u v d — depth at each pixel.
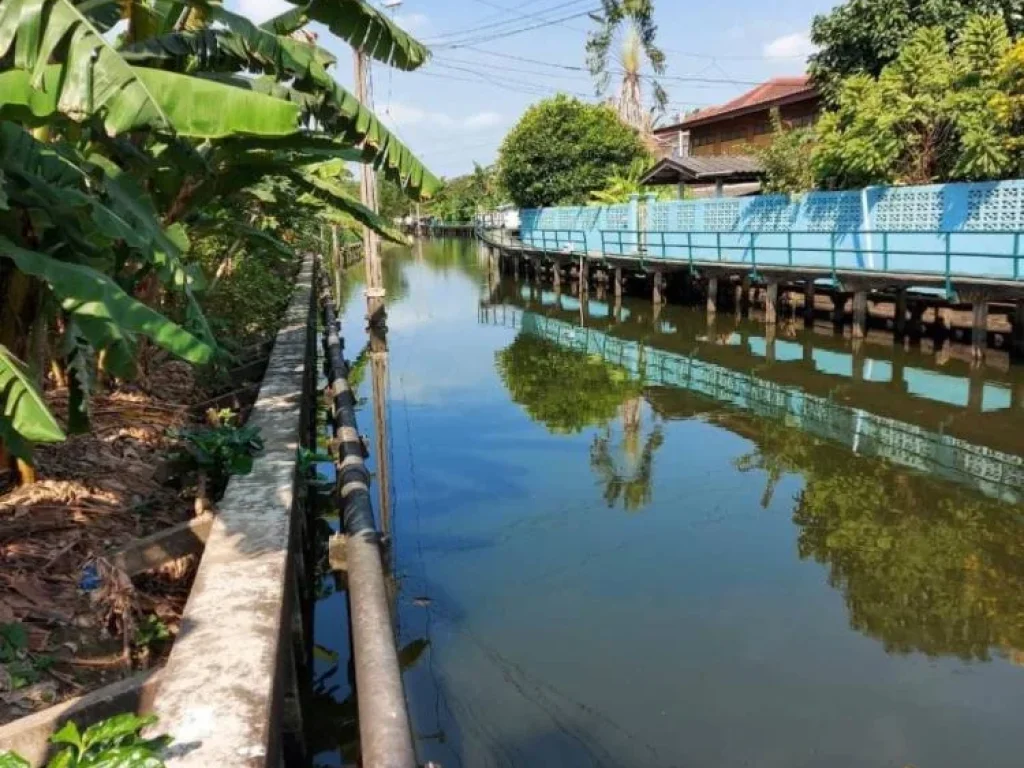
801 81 27.47
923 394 10.45
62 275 2.98
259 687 2.52
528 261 26.78
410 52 4.89
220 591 3.14
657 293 18.44
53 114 2.94
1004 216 11.59
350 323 19.06
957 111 12.34
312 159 5.04
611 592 5.31
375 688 2.84
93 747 2.08
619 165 27.03
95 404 5.98
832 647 4.64
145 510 4.37
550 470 7.81
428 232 67.94
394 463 8.07
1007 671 4.39
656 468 7.85
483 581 5.48
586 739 3.82
